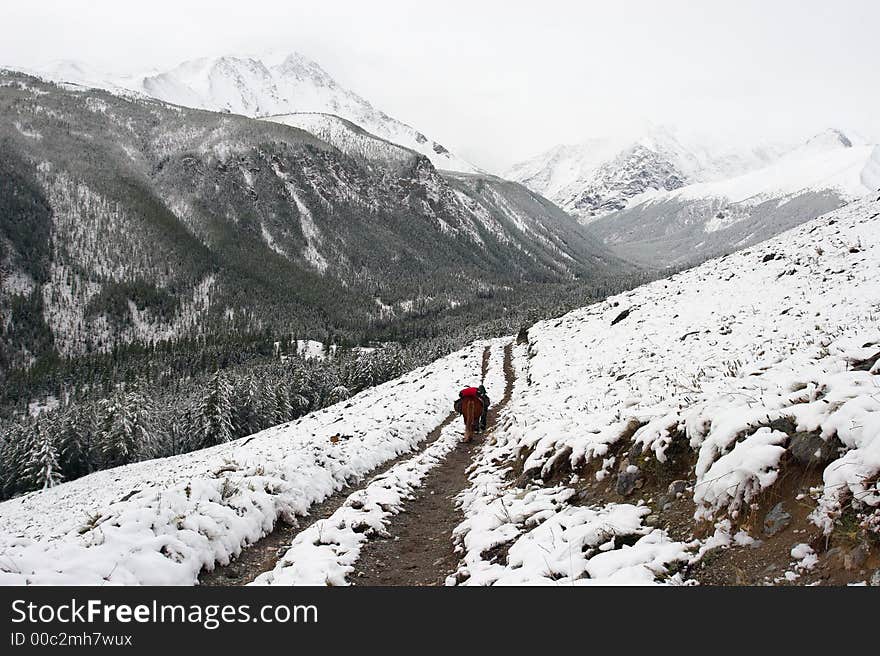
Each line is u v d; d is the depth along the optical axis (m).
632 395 11.05
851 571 4.02
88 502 31.52
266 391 75.25
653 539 5.48
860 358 6.81
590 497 7.49
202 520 7.38
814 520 4.55
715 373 10.34
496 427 16.98
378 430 16.27
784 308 17.02
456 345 132.88
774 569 4.46
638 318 27.11
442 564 6.93
